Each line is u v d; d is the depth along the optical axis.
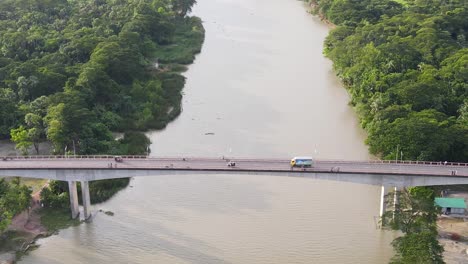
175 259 199.12
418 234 185.50
